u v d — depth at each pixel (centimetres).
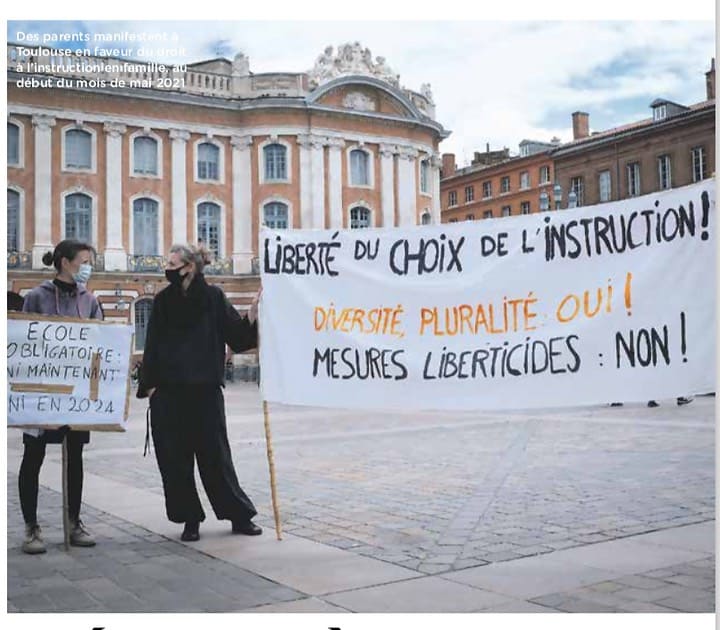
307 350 599
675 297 521
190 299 605
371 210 4041
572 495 755
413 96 4191
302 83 3894
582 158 3938
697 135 3403
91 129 3569
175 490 594
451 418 1664
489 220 572
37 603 452
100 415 591
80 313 626
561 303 550
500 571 497
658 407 1872
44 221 3469
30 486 576
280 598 452
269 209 3891
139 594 465
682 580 473
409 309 584
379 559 531
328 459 1050
